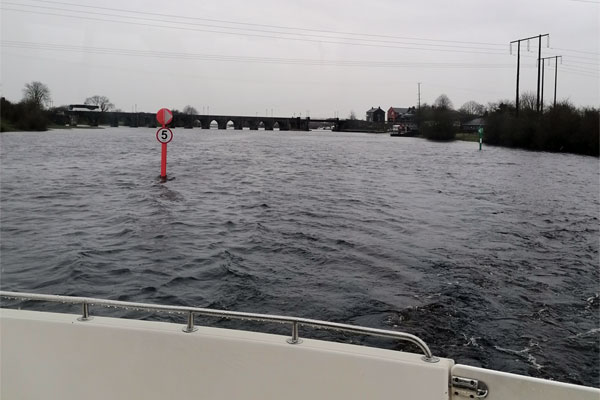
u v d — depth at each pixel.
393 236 12.00
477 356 6.04
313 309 7.32
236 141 63.31
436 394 2.58
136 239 11.16
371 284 8.45
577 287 8.66
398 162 37.00
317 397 2.77
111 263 9.33
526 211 16.64
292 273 8.95
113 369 3.03
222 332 3.00
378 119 171.12
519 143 61.84
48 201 16.14
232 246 10.67
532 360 5.98
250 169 28.19
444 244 11.38
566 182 26.02
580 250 11.28
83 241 10.93
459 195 20.00
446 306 7.54
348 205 16.47
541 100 68.38
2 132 75.88
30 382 3.11
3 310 3.28
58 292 7.82
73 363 3.07
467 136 88.81
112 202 15.97
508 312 7.43
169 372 2.97
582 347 6.35
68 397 3.07
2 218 13.35
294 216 14.19
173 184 20.52
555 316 7.34
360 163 35.28
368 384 2.69
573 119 54.41
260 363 2.86
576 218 15.54
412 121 135.75
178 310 3.04
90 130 92.94
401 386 2.64
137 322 3.13
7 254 9.86
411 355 2.73
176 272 8.88
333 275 8.88
